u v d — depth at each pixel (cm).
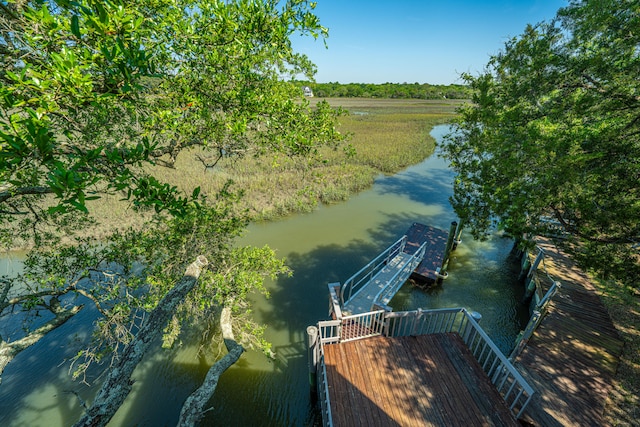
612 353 762
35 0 222
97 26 226
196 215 659
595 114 607
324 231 1611
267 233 1584
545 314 898
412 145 3316
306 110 571
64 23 268
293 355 892
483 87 1032
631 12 525
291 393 793
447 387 569
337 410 531
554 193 587
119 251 642
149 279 621
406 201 2019
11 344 482
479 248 1497
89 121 437
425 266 1247
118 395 346
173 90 449
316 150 563
